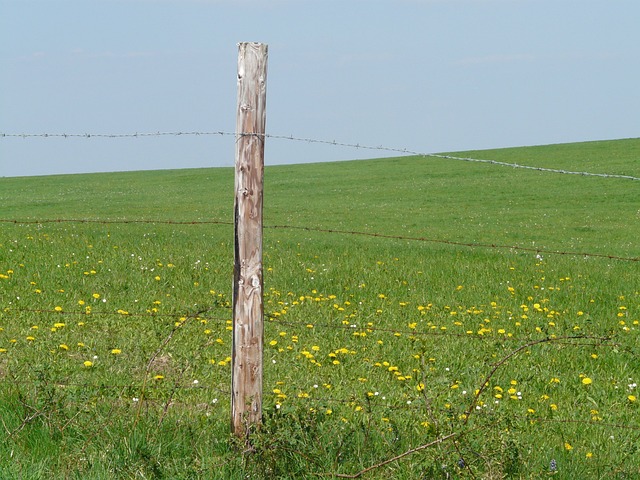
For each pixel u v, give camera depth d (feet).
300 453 21.66
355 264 70.28
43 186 225.56
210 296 51.03
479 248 90.84
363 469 21.97
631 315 50.44
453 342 40.57
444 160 268.62
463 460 20.92
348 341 40.42
